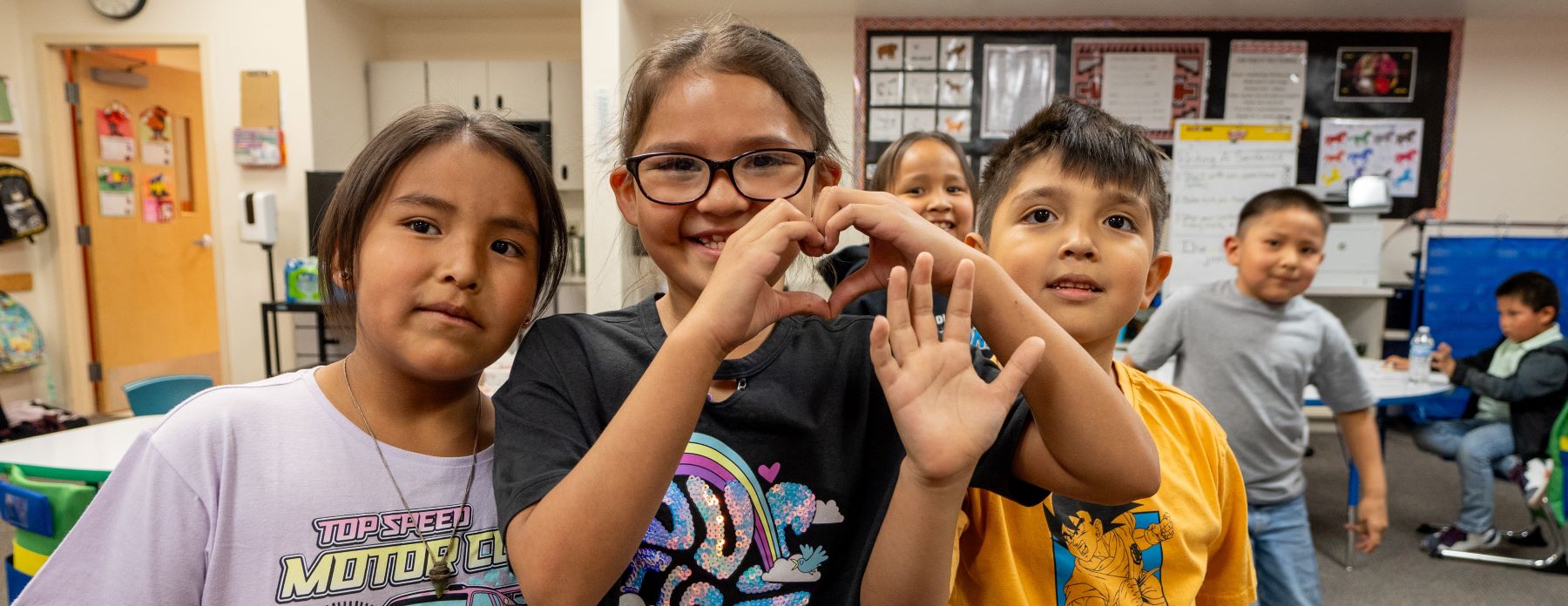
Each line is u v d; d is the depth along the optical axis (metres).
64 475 1.69
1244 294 2.03
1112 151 0.84
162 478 0.77
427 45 5.05
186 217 5.41
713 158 0.69
